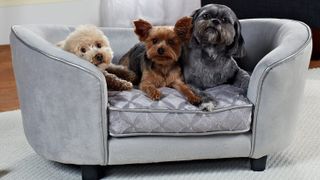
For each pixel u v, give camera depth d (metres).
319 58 3.41
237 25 1.76
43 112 1.58
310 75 2.98
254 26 2.08
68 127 1.56
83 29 1.70
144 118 1.57
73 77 1.50
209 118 1.60
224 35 1.69
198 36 1.73
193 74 1.80
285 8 2.88
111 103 1.59
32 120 1.63
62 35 2.00
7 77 2.90
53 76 1.51
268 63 1.58
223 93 1.71
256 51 2.06
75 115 1.54
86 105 1.52
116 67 1.88
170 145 1.61
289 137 1.74
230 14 1.72
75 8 3.68
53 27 1.99
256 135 1.65
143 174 1.73
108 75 1.74
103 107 1.53
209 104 1.60
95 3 3.71
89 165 1.64
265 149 1.68
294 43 1.68
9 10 3.52
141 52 1.91
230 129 1.63
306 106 2.43
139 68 1.88
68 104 1.53
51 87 1.53
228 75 1.85
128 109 1.56
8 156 1.89
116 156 1.59
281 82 1.59
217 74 1.82
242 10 2.96
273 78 1.58
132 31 2.15
